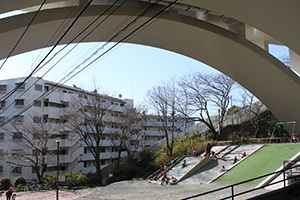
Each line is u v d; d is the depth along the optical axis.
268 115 29.88
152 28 16.22
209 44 18.11
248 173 16.09
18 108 32.75
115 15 14.04
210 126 30.23
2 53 14.27
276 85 20.34
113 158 42.53
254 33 20.84
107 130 39.03
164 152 30.95
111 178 25.14
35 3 11.34
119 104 43.28
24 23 12.65
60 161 33.81
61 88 36.78
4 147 30.67
